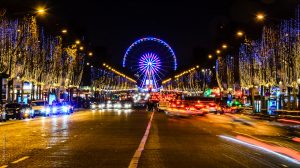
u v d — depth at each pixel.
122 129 37.75
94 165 17.67
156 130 36.94
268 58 69.69
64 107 71.56
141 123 46.78
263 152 22.94
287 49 63.41
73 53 96.50
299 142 29.25
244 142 27.89
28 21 68.94
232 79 102.12
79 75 107.12
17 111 55.12
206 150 23.23
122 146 24.62
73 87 103.56
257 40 77.44
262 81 71.69
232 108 84.12
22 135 31.34
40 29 83.75
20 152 21.72
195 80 169.88
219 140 28.95
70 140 27.86
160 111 84.75
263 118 64.50
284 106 67.00
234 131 37.56
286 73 64.25
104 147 24.06
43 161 18.72
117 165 17.67
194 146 25.08
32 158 19.61
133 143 26.25
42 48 76.44
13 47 63.66
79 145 25.02
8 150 22.52
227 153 22.11
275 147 25.56
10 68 63.22
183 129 38.72
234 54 103.56
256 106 73.81
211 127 42.09
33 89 76.25
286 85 64.31
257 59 73.69
